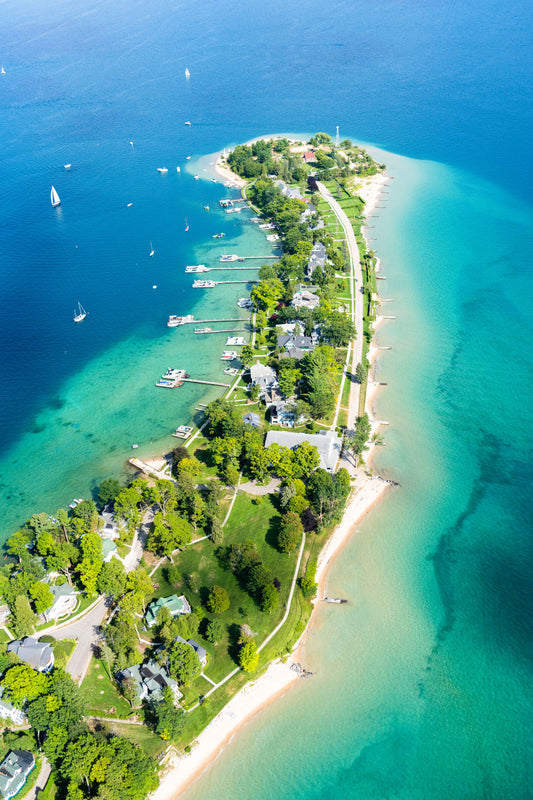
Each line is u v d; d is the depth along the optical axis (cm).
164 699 12781
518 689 13638
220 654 14275
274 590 15075
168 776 12225
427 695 13600
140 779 11419
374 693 13675
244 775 12288
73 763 11406
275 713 13325
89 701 13288
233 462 19425
